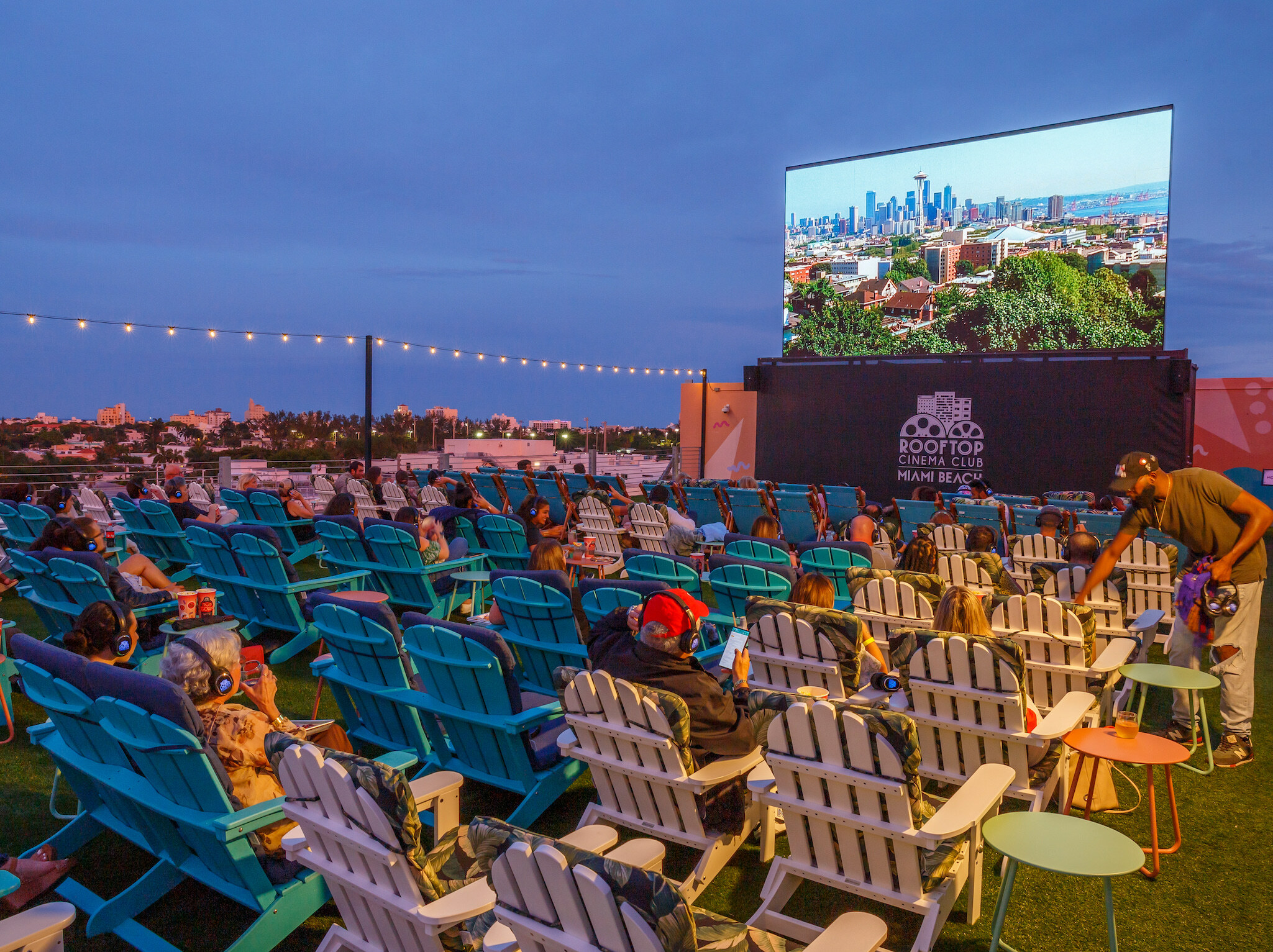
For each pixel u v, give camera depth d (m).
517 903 1.81
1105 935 2.79
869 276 17.33
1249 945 2.74
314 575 8.62
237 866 2.55
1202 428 16.72
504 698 3.30
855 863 2.54
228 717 2.74
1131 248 14.78
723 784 2.95
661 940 1.55
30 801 3.74
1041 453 14.98
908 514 9.34
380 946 2.29
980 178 16.03
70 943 2.75
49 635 5.64
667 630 2.98
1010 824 2.37
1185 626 4.21
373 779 1.99
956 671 3.05
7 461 14.80
